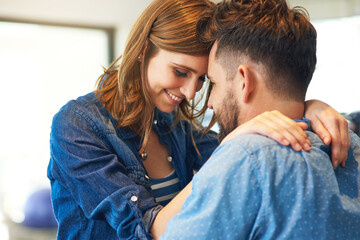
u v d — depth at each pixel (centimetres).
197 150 165
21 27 472
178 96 143
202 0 142
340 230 103
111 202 130
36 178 484
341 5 405
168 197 155
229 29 116
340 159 114
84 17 472
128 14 475
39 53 486
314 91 420
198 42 132
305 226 99
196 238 99
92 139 137
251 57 112
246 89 112
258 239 101
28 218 405
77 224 141
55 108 497
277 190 99
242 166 100
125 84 144
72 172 134
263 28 111
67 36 491
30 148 492
